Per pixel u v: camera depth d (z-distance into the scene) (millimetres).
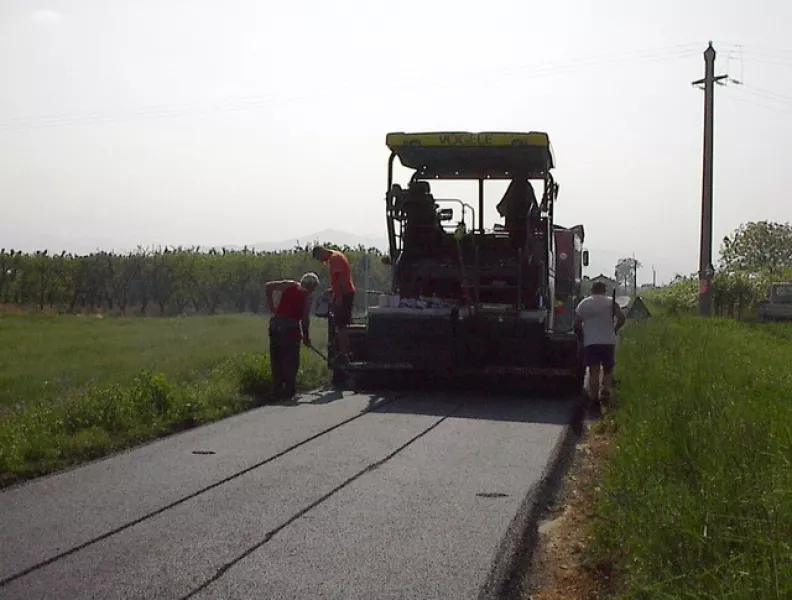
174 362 17406
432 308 15508
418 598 5594
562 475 9094
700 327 28125
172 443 10484
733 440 8344
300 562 6223
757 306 47094
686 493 6684
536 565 6414
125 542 6652
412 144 15883
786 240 81938
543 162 16188
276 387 14805
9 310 40781
